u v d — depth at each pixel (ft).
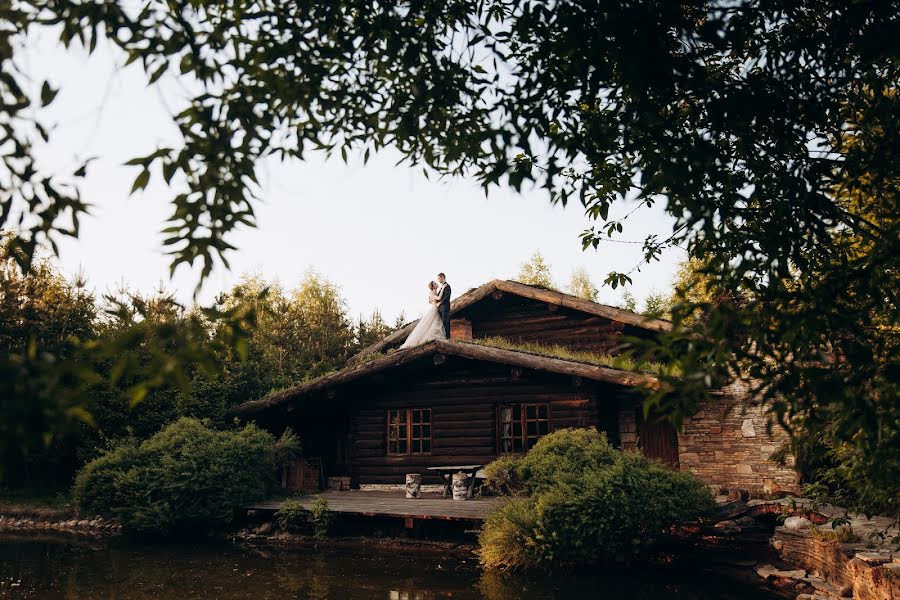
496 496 40.45
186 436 42.68
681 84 10.11
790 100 10.58
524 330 55.52
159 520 38.40
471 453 45.27
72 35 8.91
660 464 31.73
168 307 7.89
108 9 8.83
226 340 8.13
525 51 11.60
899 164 10.46
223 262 9.19
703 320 8.95
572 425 42.73
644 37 9.67
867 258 10.11
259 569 29.48
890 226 10.01
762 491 39.32
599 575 26.99
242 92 10.10
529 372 44.62
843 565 22.13
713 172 10.78
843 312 9.75
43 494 52.60
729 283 10.27
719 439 42.52
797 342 9.25
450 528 35.81
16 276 57.72
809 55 10.61
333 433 55.72
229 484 40.75
